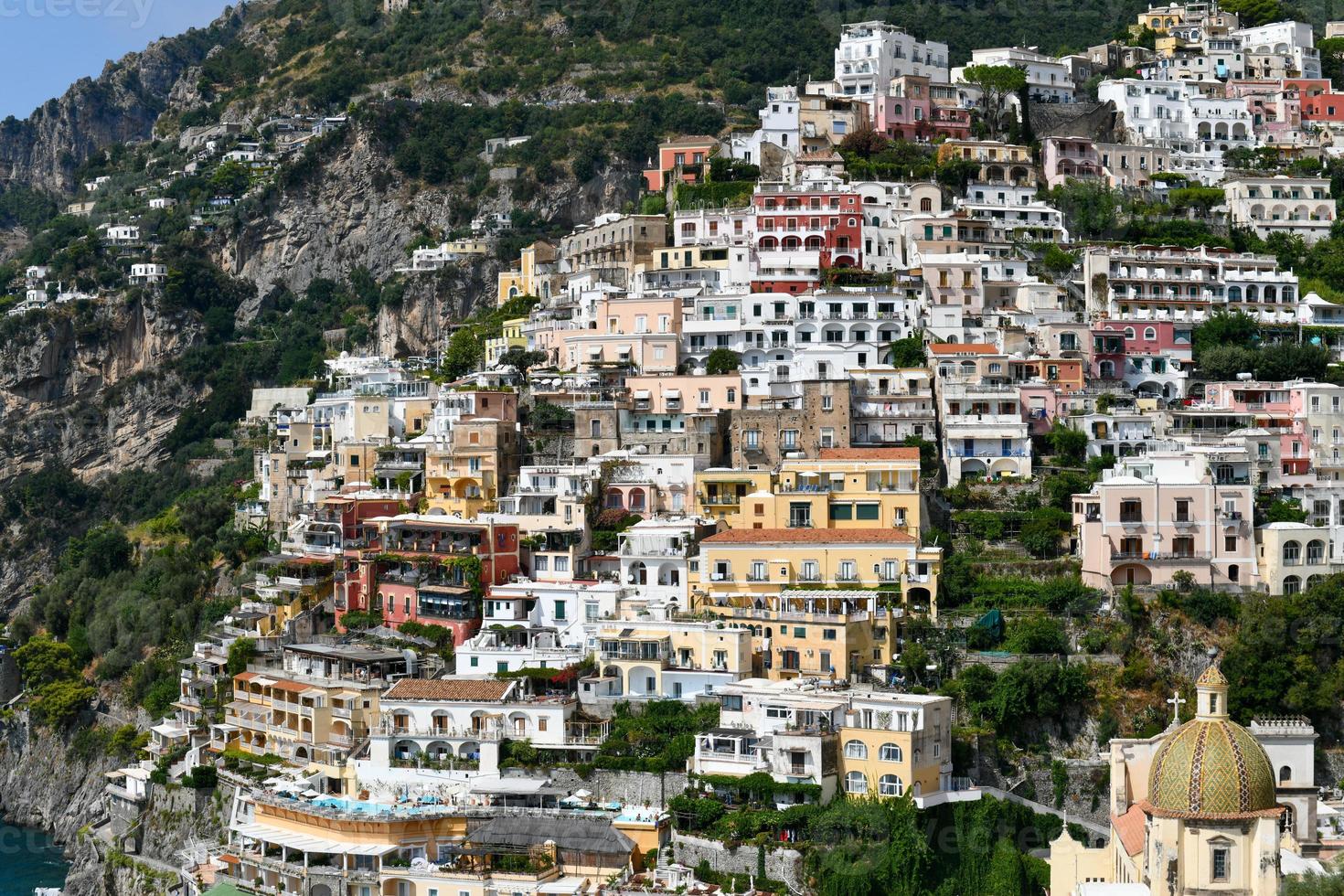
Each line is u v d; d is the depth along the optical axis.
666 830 164.50
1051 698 176.12
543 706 178.88
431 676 196.75
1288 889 117.81
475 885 161.75
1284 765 155.50
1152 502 197.50
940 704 166.50
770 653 185.12
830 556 195.50
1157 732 172.50
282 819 176.12
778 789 162.12
